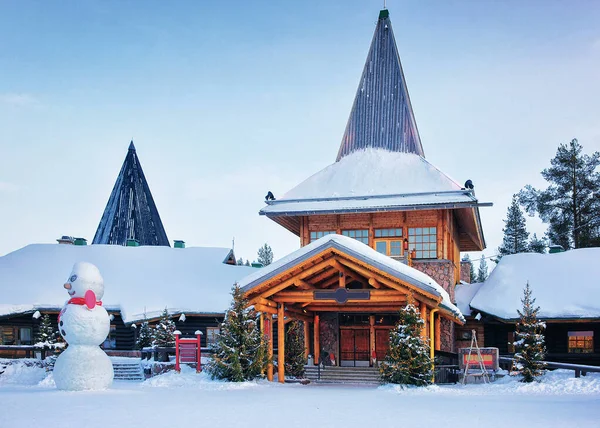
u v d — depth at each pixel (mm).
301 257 21531
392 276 20875
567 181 51375
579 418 12984
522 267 32250
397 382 20359
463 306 31109
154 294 34781
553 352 29172
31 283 34750
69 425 11586
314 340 28328
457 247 35375
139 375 26781
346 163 33812
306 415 13305
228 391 18844
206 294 35625
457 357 24625
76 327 18984
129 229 61938
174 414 13281
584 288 29438
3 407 14344
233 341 21281
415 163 32531
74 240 43188
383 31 36375
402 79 35344
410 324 20484
